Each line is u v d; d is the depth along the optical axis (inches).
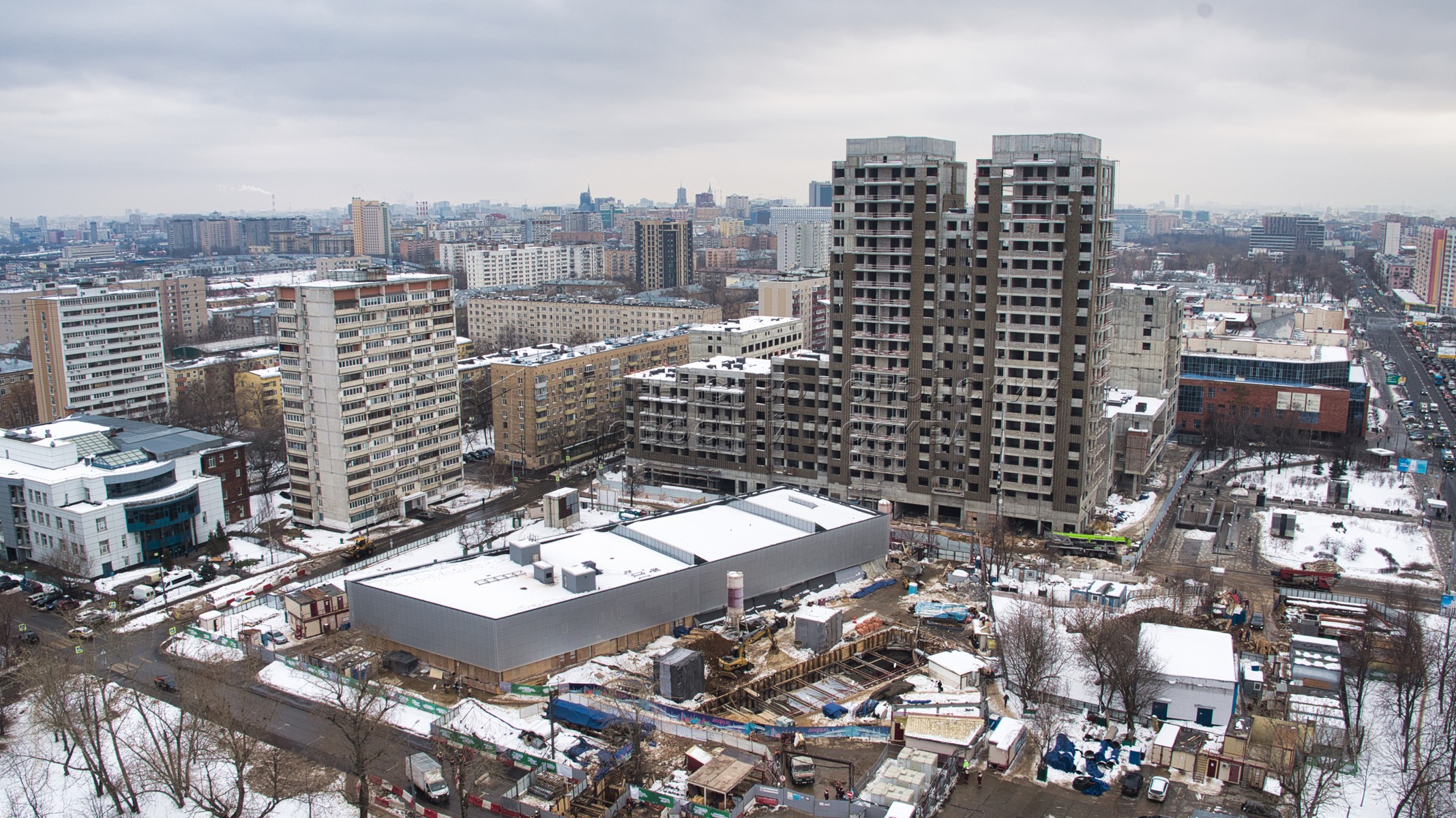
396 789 5551.2
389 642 7386.8
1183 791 5605.3
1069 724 6333.7
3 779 5826.8
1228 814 5177.2
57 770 5920.3
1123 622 7160.4
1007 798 5536.4
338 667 6668.3
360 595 7500.0
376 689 5812.0
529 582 7509.8
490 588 7381.9
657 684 6845.5
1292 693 6501.0
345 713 5462.6
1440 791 5570.9
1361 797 5541.3
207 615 7746.1
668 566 7864.2
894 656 7431.1
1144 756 5930.1
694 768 5792.3
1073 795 5575.8
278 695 6707.7
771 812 5398.6
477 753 5959.6
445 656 7086.6
